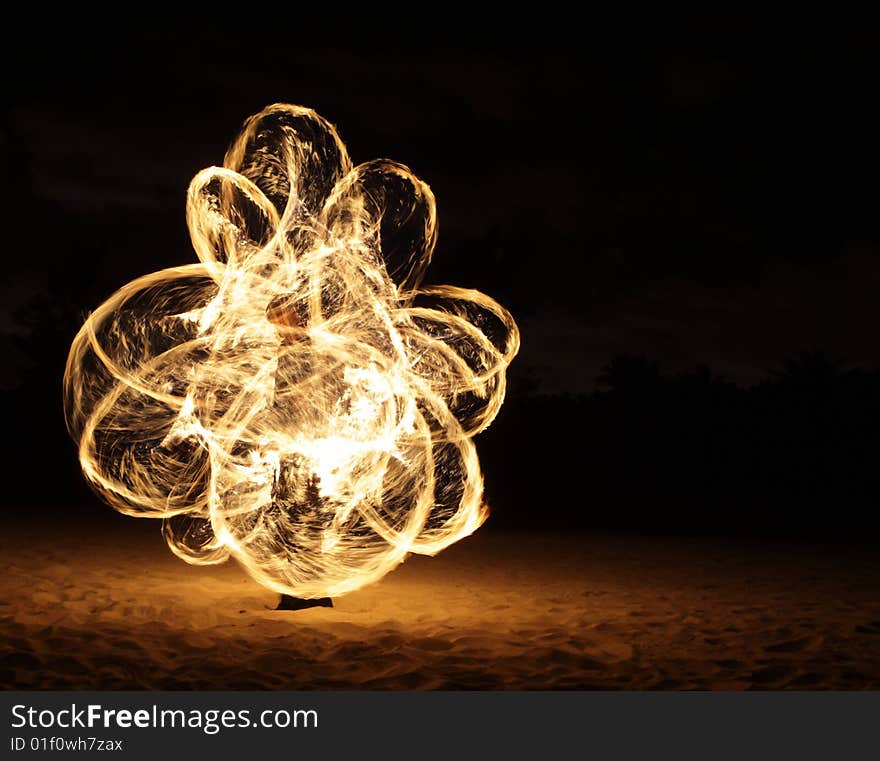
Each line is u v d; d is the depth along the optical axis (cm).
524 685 526
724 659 584
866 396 1845
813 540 1248
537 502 1702
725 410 1958
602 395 2172
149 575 827
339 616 672
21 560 898
